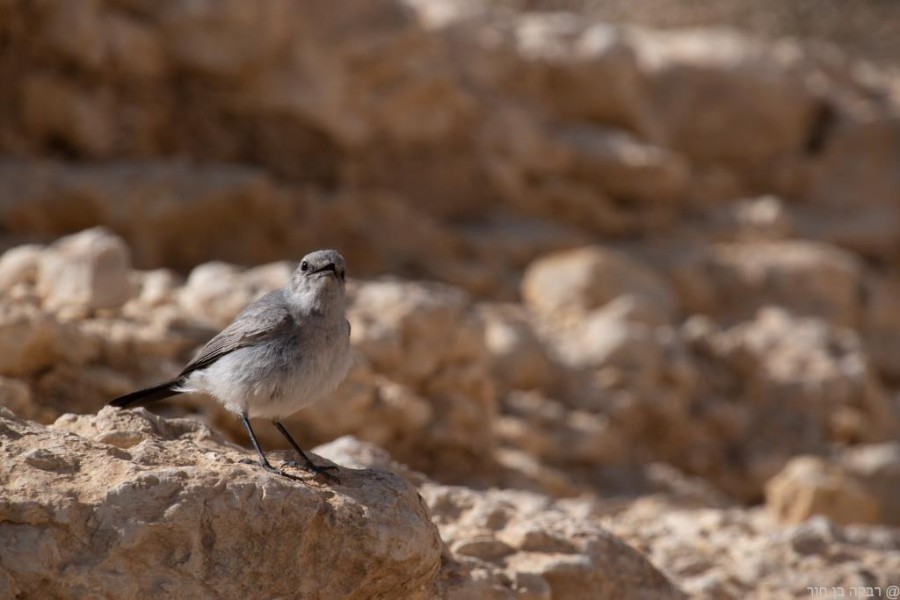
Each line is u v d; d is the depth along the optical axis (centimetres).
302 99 1852
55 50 1697
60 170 1633
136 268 1639
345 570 525
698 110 2389
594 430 1412
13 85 1700
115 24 1720
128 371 984
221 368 610
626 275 1805
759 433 1623
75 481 502
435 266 1886
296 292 616
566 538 719
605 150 2166
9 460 504
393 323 1178
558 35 2227
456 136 2070
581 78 2200
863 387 1702
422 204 2050
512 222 2089
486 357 1251
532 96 2197
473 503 759
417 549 538
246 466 543
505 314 1700
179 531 496
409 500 562
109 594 477
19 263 1109
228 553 504
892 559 920
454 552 679
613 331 1548
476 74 2108
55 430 547
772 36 3186
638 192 2203
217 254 1755
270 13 1784
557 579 683
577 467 1393
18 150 1700
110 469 512
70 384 942
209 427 609
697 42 2478
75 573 475
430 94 1997
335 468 586
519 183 2117
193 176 1720
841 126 2456
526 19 2308
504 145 2098
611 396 1489
